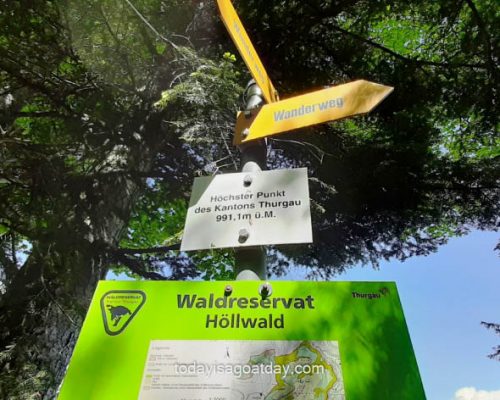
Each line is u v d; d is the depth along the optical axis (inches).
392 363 46.0
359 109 67.1
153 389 44.4
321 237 248.8
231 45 207.0
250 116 74.9
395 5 245.0
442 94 237.1
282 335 48.1
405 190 228.4
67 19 148.1
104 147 192.7
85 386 44.9
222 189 65.6
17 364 111.1
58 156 165.3
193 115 147.9
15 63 146.9
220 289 52.2
